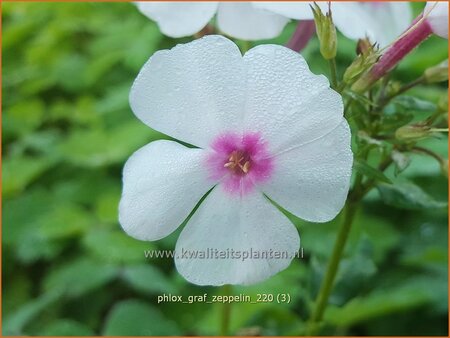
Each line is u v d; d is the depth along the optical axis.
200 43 0.07
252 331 0.11
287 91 0.06
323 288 0.09
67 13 0.23
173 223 0.07
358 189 0.09
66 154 0.17
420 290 0.13
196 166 0.07
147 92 0.07
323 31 0.07
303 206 0.07
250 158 0.07
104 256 0.15
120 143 0.17
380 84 0.08
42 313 0.14
